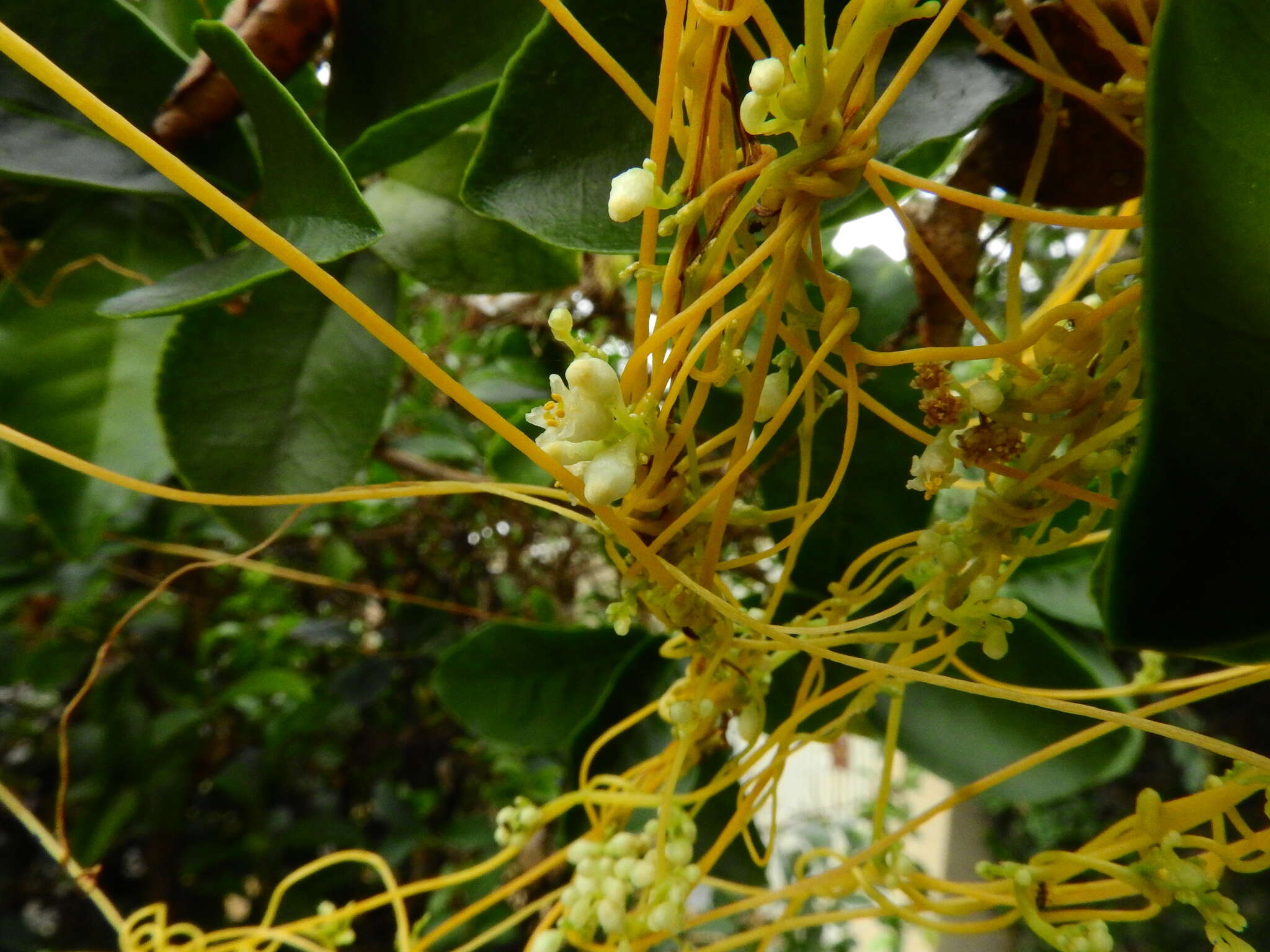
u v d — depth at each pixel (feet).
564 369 0.84
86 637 1.11
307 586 1.37
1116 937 1.51
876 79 0.42
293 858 1.30
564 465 0.34
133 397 0.62
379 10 0.49
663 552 0.37
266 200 0.42
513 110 0.40
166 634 1.14
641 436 0.33
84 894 1.45
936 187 0.36
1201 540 0.28
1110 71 0.40
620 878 0.43
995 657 0.37
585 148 0.40
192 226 0.59
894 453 0.53
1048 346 0.35
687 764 0.50
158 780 1.08
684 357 0.35
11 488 0.87
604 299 0.82
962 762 0.58
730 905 0.48
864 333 0.59
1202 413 0.28
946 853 1.70
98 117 0.31
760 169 0.33
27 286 0.59
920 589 0.39
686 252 0.34
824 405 0.37
